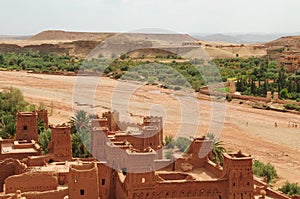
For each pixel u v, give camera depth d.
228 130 114.00
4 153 55.38
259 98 156.25
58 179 47.38
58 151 54.72
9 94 107.56
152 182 42.31
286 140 106.12
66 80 181.38
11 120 83.69
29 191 45.91
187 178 46.56
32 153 56.19
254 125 121.56
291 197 53.56
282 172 78.81
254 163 74.62
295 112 139.75
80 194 42.28
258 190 51.19
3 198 41.00
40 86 163.88
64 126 55.59
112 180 48.00
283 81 170.12
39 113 79.06
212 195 44.19
